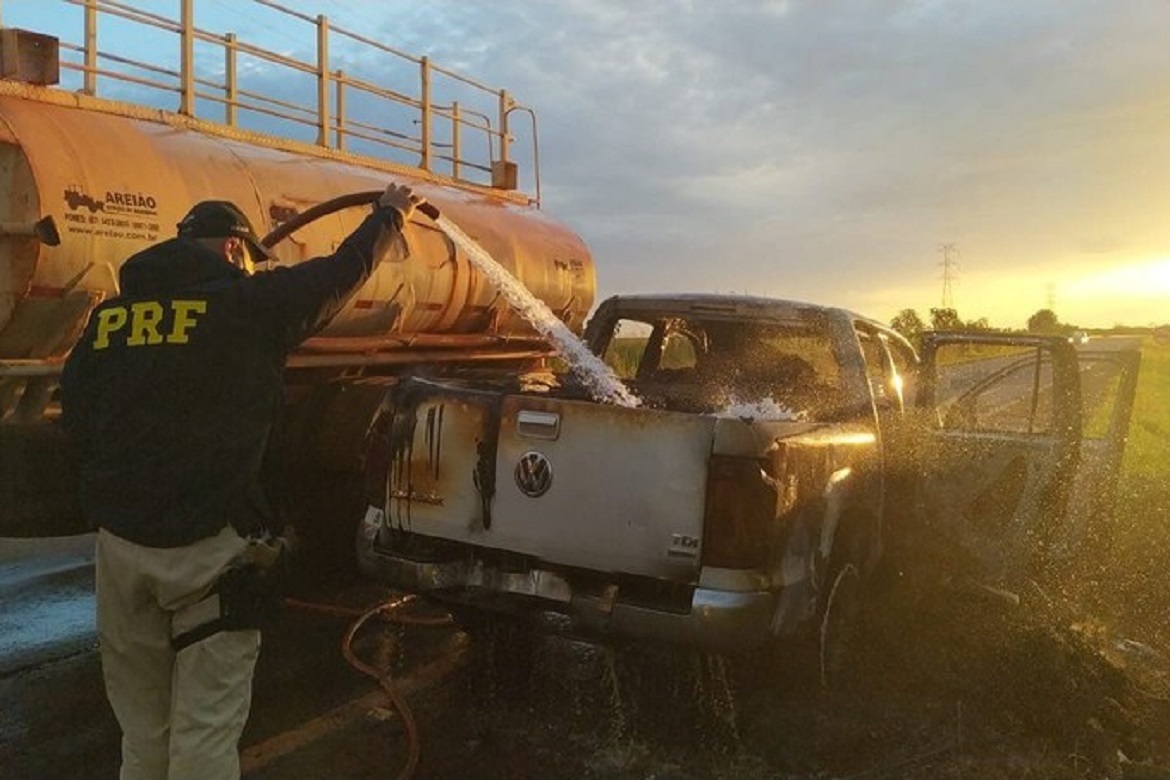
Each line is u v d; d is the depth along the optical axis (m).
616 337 6.29
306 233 6.85
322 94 8.38
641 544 4.06
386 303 7.47
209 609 2.78
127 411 2.74
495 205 9.78
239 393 2.80
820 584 4.54
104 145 5.50
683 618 3.98
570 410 4.20
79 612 6.04
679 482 4.02
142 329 2.79
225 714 2.82
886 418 6.00
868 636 5.37
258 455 2.86
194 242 2.97
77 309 5.25
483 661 5.38
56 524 5.16
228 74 7.62
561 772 4.10
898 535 5.92
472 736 4.43
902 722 4.62
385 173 8.60
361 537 4.73
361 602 6.55
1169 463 11.24
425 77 9.78
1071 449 6.52
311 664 5.30
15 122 5.07
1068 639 5.22
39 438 5.05
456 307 8.46
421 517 4.51
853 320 5.73
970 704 4.81
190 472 2.73
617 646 4.26
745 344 6.12
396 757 4.20
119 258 5.41
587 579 4.27
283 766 4.08
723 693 4.79
